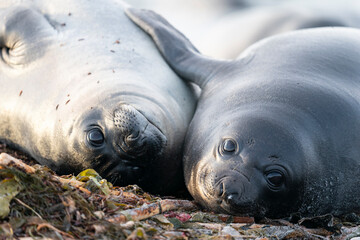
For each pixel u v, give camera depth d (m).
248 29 47.97
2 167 19.64
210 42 49.19
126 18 33.41
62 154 27.48
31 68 30.31
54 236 18.08
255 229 22.17
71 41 30.83
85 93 27.56
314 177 24.03
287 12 49.03
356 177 25.12
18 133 30.28
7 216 18.53
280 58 28.34
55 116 27.92
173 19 54.28
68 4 32.94
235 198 22.81
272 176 23.05
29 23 31.36
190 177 25.73
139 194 25.11
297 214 24.34
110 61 29.55
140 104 26.64
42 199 19.30
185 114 29.58
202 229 21.50
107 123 26.03
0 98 30.55
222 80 29.19
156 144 25.98
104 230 18.98
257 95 25.92
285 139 23.59
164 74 30.41
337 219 25.41
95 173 24.31
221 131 24.86
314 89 25.59
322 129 24.47
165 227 21.08
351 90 26.11
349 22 51.16
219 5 53.97
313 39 29.30
